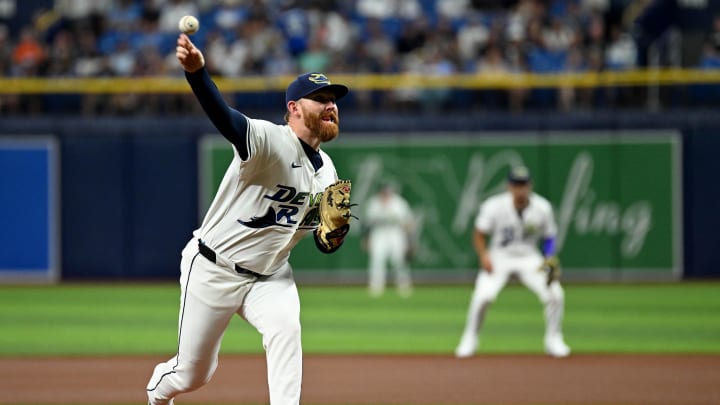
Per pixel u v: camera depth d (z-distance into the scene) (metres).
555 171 74.88
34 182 75.81
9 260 75.88
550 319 42.62
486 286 42.66
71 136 75.81
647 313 58.28
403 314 58.78
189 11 87.38
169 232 76.06
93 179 75.94
